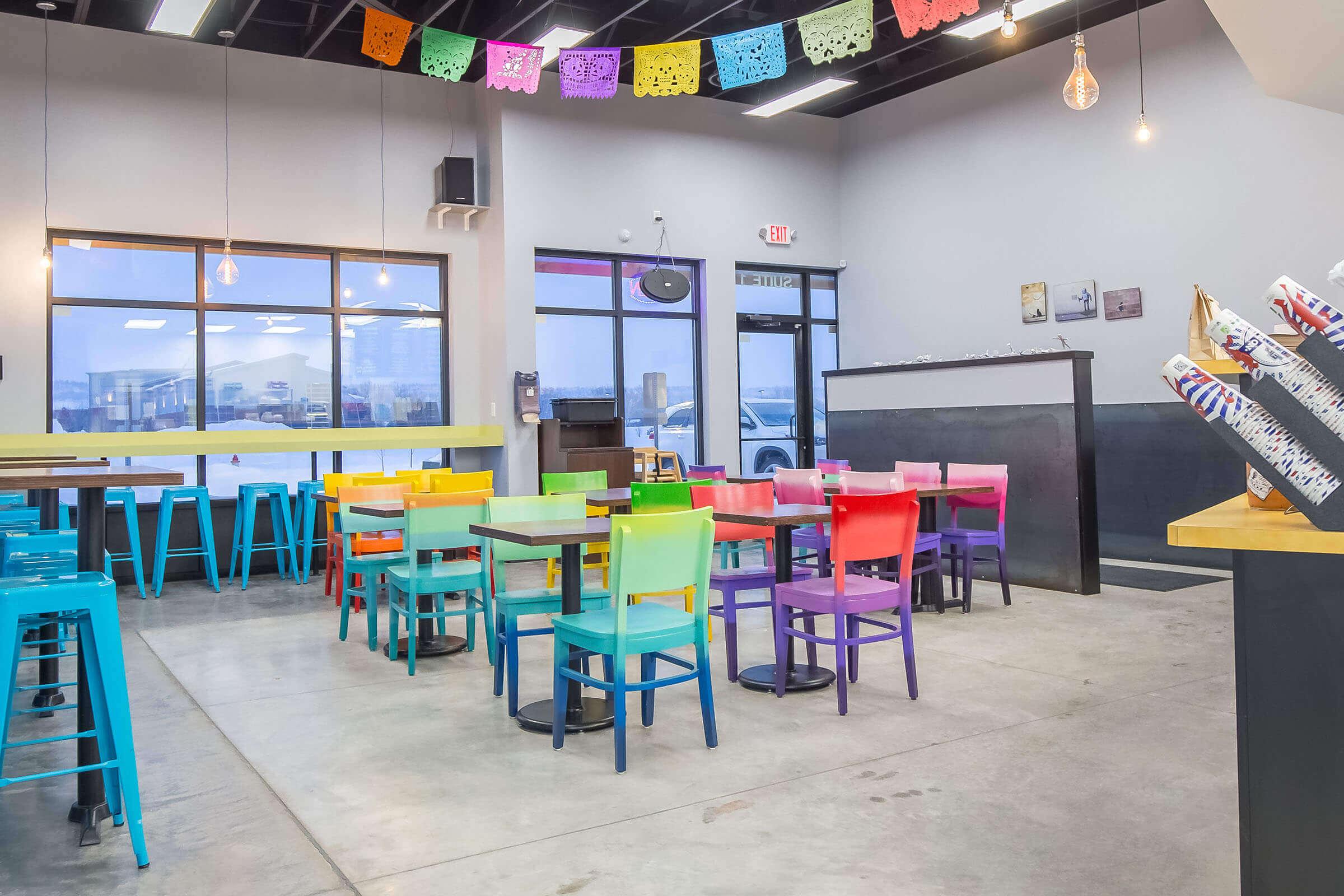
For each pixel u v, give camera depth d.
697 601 3.33
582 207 9.24
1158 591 6.49
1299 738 1.38
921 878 2.30
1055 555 6.62
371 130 8.69
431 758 3.29
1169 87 7.75
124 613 6.29
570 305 9.42
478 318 9.22
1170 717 3.60
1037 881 2.28
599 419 8.89
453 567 4.96
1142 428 7.89
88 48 7.50
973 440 7.25
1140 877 2.30
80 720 2.73
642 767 3.15
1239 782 1.44
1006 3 5.28
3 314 7.19
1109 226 8.21
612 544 3.15
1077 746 3.28
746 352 10.55
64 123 7.42
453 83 9.10
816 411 10.94
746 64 5.87
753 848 2.50
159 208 7.75
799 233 10.64
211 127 7.97
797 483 5.54
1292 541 1.31
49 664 3.93
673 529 3.21
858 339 10.78
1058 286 8.62
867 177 10.62
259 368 8.34
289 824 2.72
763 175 10.41
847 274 10.90
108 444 7.32
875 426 8.13
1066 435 6.52
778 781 3.00
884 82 9.61
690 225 9.90
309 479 8.44
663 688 4.19
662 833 2.60
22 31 7.27
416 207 8.90
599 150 9.35
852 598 3.77
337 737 3.55
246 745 3.46
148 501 7.78
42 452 7.11
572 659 3.70
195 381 8.06
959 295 9.57
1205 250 7.55
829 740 3.41
